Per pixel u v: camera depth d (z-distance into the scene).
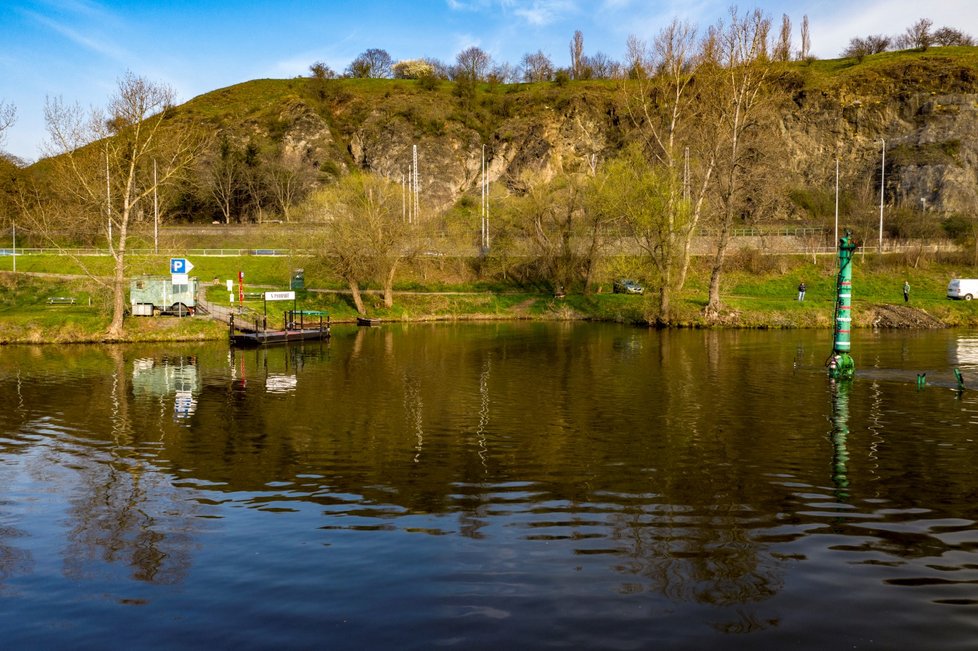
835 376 24.89
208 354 33.38
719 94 49.50
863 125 114.19
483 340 39.94
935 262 66.88
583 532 9.98
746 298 56.22
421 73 181.50
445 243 64.19
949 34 157.00
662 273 48.06
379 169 138.12
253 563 8.98
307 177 130.00
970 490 11.90
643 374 26.17
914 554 9.13
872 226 83.25
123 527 10.38
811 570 8.63
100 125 37.84
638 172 48.75
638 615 7.50
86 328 38.81
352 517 10.73
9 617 7.64
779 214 99.12
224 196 112.94
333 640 7.04
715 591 8.07
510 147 137.62
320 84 160.00
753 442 15.41
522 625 7.30
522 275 67.12
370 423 17.67
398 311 56.12
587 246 63.00
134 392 22.53
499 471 13.25
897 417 18.11
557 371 27.06
